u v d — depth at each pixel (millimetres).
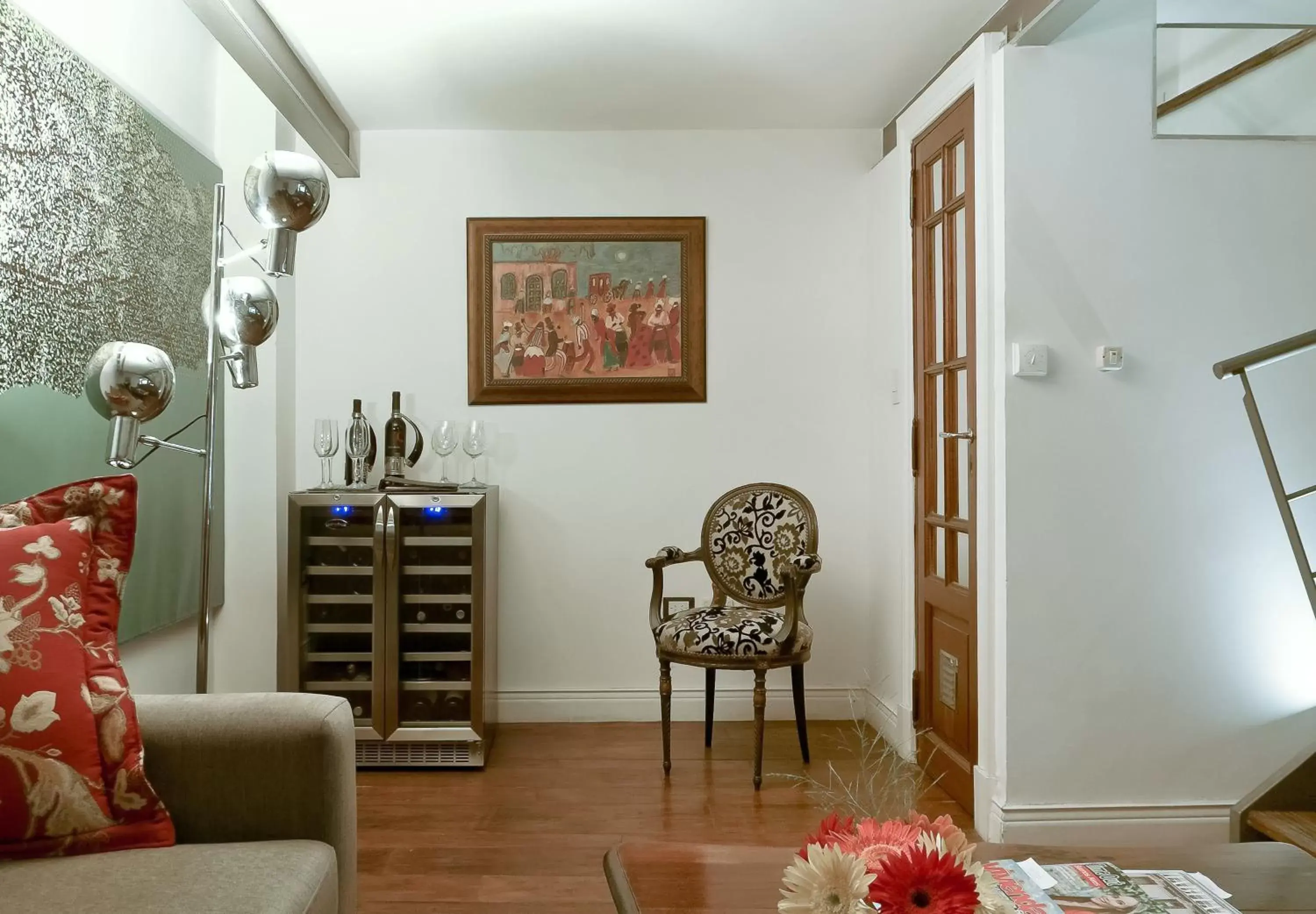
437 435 3729
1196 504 2756
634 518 4094
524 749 3701
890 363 3801
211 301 2242
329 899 1492
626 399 4078
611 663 4098
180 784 1599
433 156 4039
